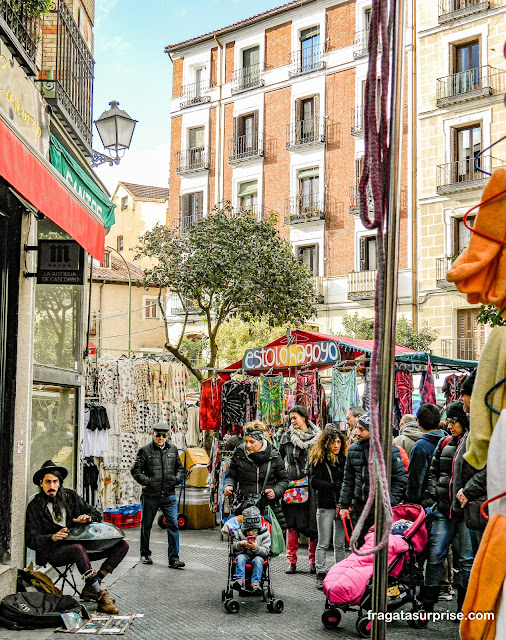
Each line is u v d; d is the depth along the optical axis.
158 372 14.05
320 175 33.84
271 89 35.97
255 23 36.62
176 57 39.88
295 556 9.16
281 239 21.25
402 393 11.99
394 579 6.54
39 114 7.32
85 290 10.41
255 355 12.29
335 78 33.72
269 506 7.77
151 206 52.56
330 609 6.48
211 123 38.31
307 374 11.56
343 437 8.35
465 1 29.50
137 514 13.42
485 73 28.59
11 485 6.80
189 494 13.20
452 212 29.23
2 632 6.18
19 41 6.72
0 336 6.89
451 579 8.12
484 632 2.54
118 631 6.30
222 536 12.03
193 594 7.86
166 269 19.61
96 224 7.85
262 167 36.03
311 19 34.69
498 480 2.58
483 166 28.47
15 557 6.86
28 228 7.33
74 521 7.23
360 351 12.50
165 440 9.69
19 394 7.02
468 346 28.44
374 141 2.22
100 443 12.34
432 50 30.16
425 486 7.01
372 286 31.12
